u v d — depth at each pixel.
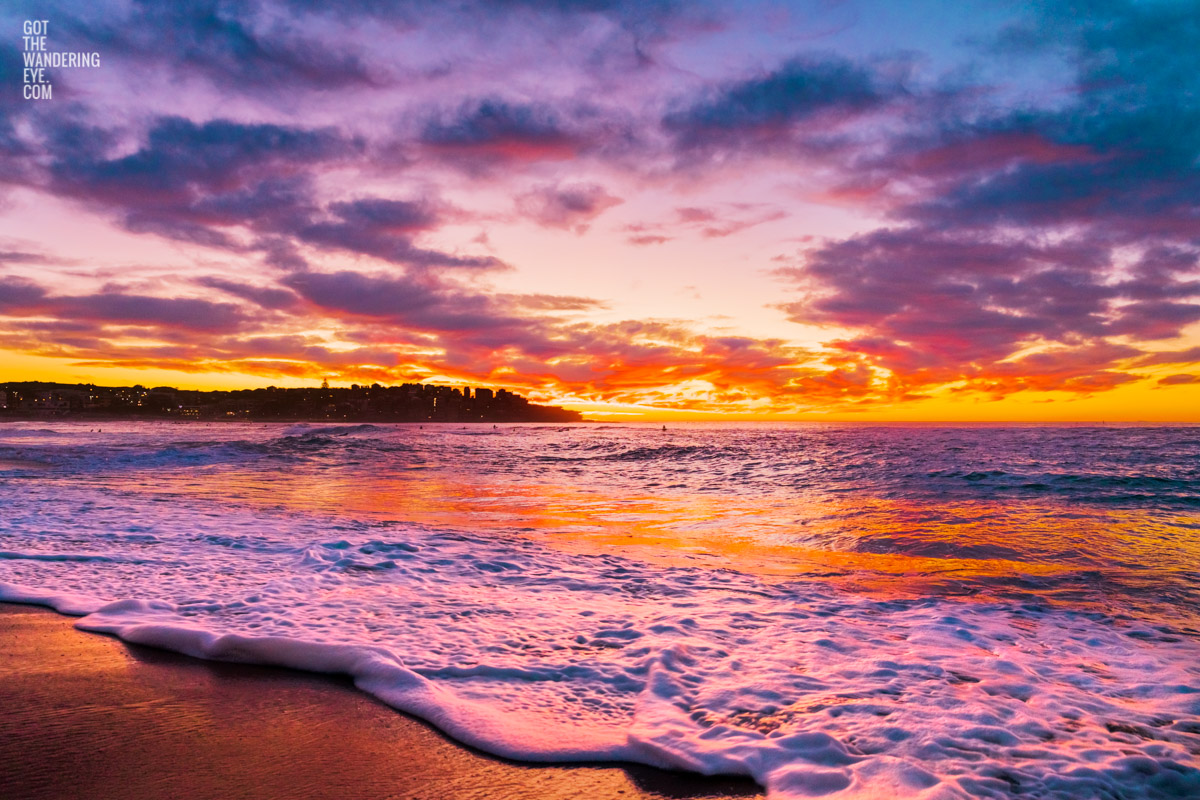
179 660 3.77
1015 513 11.02
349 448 27.31
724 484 16.30
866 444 30.81
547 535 8.91
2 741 2.73
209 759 2.63
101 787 2.38
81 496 11.67
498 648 4.16
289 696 3.31
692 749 2.83
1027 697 3.55
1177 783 2.64
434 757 2.73
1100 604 5.62
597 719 3.18
